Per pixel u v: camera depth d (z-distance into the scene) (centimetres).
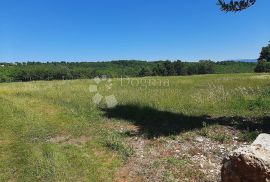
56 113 1451
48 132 1173
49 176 801
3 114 1402
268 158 625
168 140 1067
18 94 2120
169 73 9231
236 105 1541
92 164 870
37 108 1557
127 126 1259
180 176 806
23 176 814
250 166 625
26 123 1269
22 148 998
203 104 1605
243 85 2705
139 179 796
